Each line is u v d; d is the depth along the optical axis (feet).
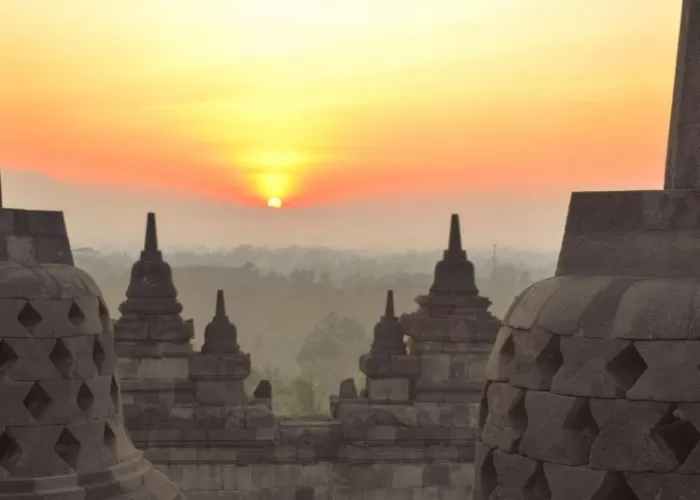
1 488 32.14
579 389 21.22
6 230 34.12
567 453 21.36
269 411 72.84
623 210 22.41
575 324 21.48
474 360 74.69
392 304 76.23
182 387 72.43
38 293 33.24
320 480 73.46
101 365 34.94
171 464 71.67
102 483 33.68
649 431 20.47
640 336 20.74
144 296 73.20
